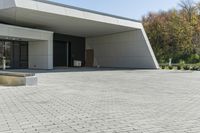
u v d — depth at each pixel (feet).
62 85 38.24
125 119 17.98
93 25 86.33
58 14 67.67
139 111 20.65
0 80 39.14
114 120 17.69
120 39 104.94
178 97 28.19
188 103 24.48
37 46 84.53
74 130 15.25
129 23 90.58
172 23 151.12
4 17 71.15
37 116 18.54
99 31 100.89
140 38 97.30
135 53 100.22
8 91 30.73
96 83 42.42
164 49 152.87
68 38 112.16
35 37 76.69
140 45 97.76
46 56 82.17
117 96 28.32
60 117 18.35
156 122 17.29
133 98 27.12
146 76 60.18
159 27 153.79
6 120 17.35
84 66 118.62
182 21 151.43
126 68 99.96
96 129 15.51
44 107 21.66
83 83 41.96
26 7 60.23
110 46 109.50
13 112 19.70
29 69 80.43
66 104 23.13
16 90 31.68
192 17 157.79
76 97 27.12
